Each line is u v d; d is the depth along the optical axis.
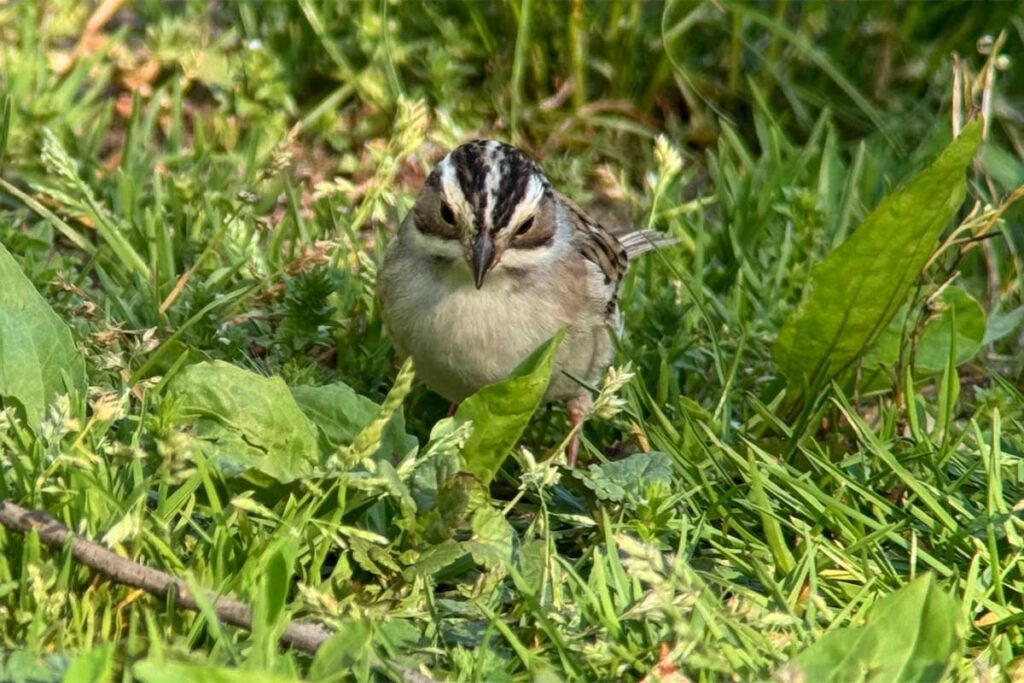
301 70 14.80
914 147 14.66
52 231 11.83
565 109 14.79
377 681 7.18
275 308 11.11
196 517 8.09
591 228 11.19
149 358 9.91
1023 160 13.98
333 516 7.93
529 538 8.16
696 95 14.84
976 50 15.23
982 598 8.05
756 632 7.30
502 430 8.35
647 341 11.30
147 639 7.01
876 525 8.70
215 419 8.36
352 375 10.99
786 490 9.14
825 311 10.36
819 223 12.45
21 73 13.57
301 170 13.88
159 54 14.48
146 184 13.22
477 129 14.66
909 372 9.96
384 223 12.60
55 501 7.75
